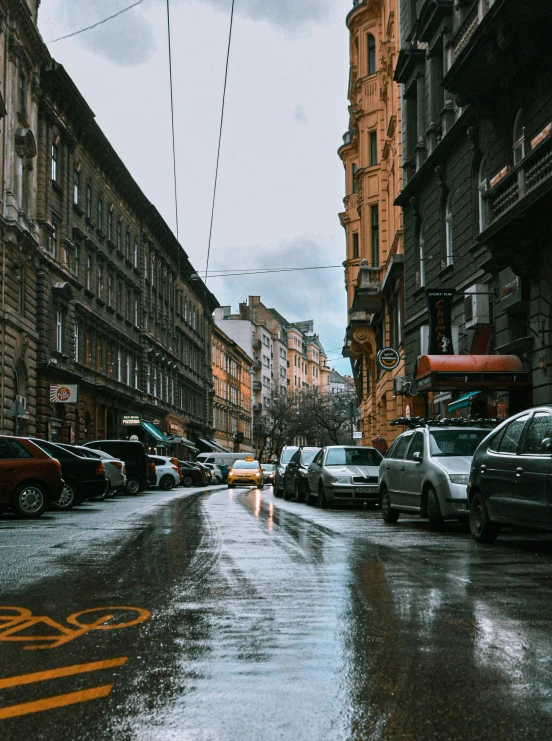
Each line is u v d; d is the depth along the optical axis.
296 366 157.00
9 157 34.12
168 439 61.69
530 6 16.47
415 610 6.43
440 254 27.06
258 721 3.81
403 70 30.92
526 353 19.39
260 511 19.92
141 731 3.67
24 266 36.06
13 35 34.47
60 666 4.80
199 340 85.00
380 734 3.63
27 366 36.12
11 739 3.57
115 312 51.59
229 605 6.68
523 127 19.22
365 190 43.78
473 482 11.52
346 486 20.89
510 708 3.98
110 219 52.03
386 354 32.22
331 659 4.93
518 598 6.95
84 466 20.45
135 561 9.45
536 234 17.50
